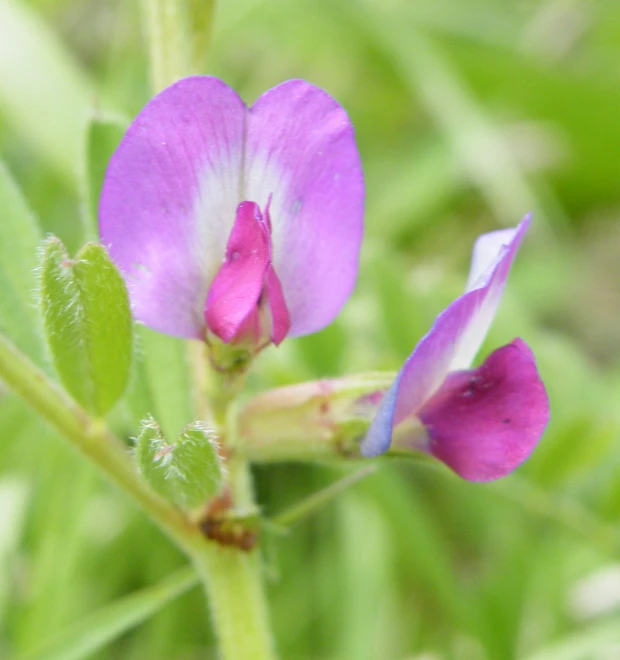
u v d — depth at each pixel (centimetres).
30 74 18
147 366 10
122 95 19
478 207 22
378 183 22
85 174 10
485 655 13
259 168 9
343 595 15
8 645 15
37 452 15
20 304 10
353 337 13
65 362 9
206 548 10
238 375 9
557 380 14
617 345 22
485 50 23
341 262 9
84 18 25
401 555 16
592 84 22
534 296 21
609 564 14
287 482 16
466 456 9
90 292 8
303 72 24
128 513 16
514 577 14
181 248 9
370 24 21
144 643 15
